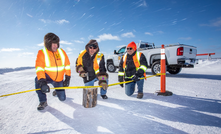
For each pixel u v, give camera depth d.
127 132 1.43
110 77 6.41
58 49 2.30
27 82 5.24
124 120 1.73
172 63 5.94
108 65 9.42
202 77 6.18
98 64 2.68
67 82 2.40
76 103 2.48
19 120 1.76
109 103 2.46
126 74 2.97
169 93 2.96
